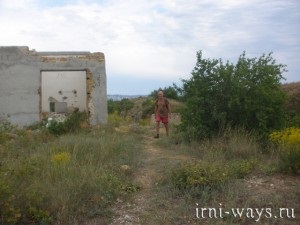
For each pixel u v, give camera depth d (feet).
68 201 20.44
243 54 41.52
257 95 38.29
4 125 36.68
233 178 24.04
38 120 53.93
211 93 40.24
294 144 25.80
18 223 18.86
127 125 61.93
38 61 54.44
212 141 36.50
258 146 33.50
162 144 41.11
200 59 41.24
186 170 24.43
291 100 59.88
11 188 19.19
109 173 25.96
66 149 32.94
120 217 20.30
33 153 32.42
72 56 56.59
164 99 49.83
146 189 24.63
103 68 56.54
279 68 40.73
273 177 24.04
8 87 53.42
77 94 73.31
